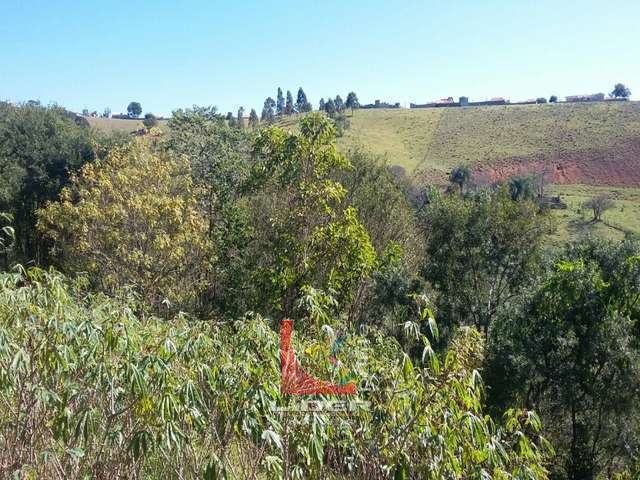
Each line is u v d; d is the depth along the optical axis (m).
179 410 3.93
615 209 55.88
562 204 57.28
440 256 21.11
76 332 3.89
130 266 15.72
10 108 31.11
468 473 4.31
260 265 14.82
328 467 4.56
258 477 4.45
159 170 17.47
